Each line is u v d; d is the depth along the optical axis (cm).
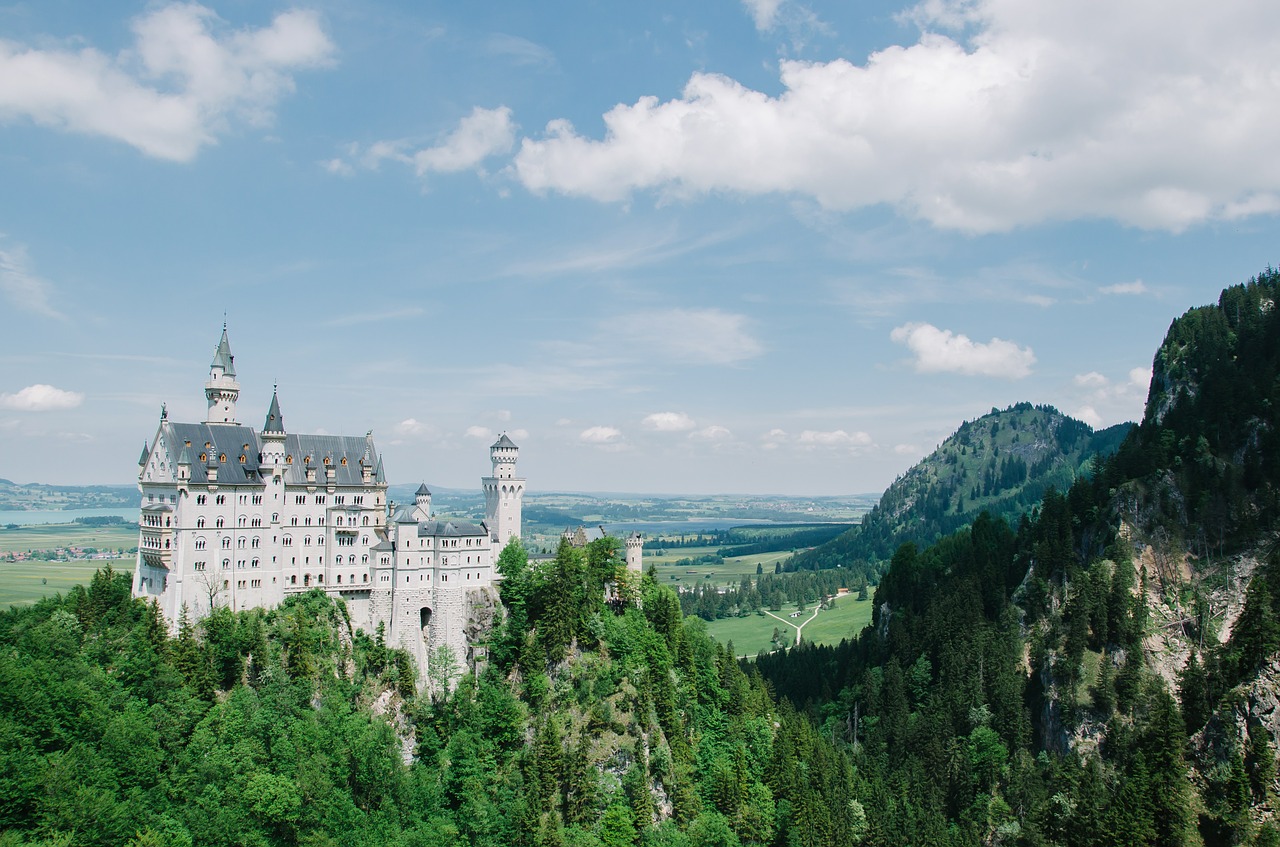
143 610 19212
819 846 18438
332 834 15862
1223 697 19638
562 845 17012
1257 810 18038
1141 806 17650
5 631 18200
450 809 17475
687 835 18038
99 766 14562
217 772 15638
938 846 19025
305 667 18638
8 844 12838
